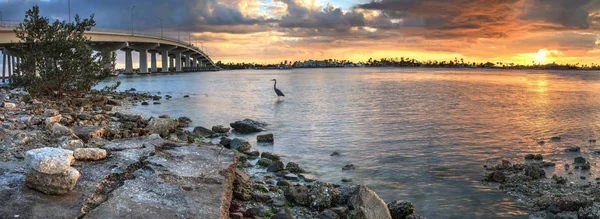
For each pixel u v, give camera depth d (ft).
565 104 103.91
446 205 28.55
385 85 205.67
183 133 52.65
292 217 23.36
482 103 106.11
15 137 33.37
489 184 33.35
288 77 352.90
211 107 94.84
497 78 338.34
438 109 90.89
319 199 26.21
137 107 91.76
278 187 31.09
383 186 32.99
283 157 43.09
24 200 19.63
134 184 23.30
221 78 323.37
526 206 28.32
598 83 245.65
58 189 20.52
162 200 21.45
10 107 57.82
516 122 69.51
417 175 36.06
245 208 25.40
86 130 38.37
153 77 346.54
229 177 26.48
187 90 163.32
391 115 79.56
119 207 20.06
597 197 29.07
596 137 55.06
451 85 206.18
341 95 135.74
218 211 20.98
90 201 20.52
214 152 32.12
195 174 26.14
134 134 44.80
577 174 36.50
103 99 90.12
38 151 20.81
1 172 23.30
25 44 90.07
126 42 321.52
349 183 33.78
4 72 196.24
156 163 27.50
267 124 65.31
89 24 94.48
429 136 55.47
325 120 71.92
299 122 69.26
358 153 44.93
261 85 206.18
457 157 42.93
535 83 241.35
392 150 46.37
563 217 25.58
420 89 170.19
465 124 66.95
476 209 27.78
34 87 84.43
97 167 25.71
